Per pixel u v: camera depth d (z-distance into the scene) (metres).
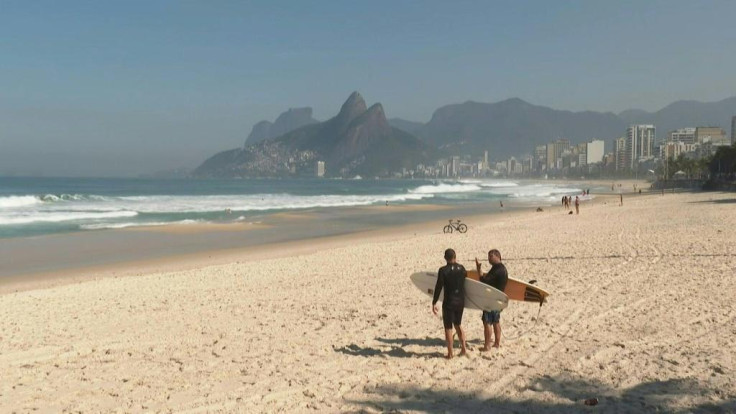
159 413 6.15
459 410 5.98
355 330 9.75
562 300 11.61
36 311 12.12
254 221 40.03
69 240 28.11
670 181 126.88
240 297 13.32
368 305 11.89
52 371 7.80
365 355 8.22
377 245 24.41
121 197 70.56
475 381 6.92
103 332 10.11
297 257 21.06
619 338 8.64
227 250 24.75
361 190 131.12
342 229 34.69
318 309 11.62
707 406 5.86
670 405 5.93
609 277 14.23
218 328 10.18
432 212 50.53
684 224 29.34
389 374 7.29
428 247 23.09
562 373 7.09
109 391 6.91
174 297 13.54
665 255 17.75
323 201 70.19
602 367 7.26
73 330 10.30
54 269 19.73
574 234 26.42
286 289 14.28
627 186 182.25
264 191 118.31
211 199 70.81
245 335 9.59
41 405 6.49
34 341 9.49
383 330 9.71
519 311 10.72
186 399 6.57
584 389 6.50
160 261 21.55
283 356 8.23
